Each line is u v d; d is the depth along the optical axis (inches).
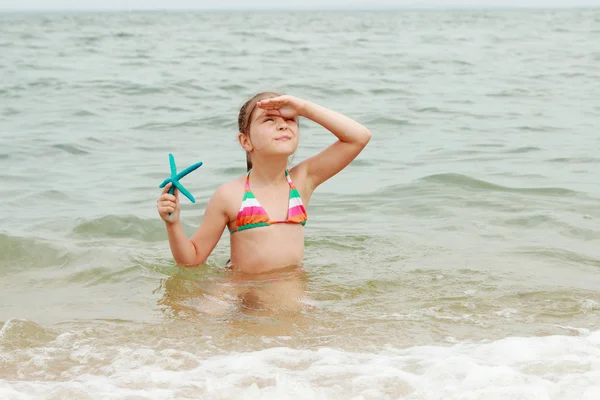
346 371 106.3
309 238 193.6
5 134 356.5
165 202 155.6
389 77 609.3
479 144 332.2
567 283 152.9
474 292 147.3
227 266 167.8
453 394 98.3
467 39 1157.1
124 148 331.0
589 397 96.4
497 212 218.4
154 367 111.3
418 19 2682.1
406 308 138.5
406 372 106.2
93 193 251.8
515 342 117.3
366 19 2785.4
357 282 155.1
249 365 110.0
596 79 585.6
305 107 161.0
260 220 161.9
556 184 251.3
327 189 254.1
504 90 525.0
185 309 140.6
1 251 179.2
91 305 145.1
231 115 415.2
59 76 598.5
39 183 265.9
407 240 191.2
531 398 96.1
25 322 131.8
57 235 201.2
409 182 258.7
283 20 2704.2
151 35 1327.5
